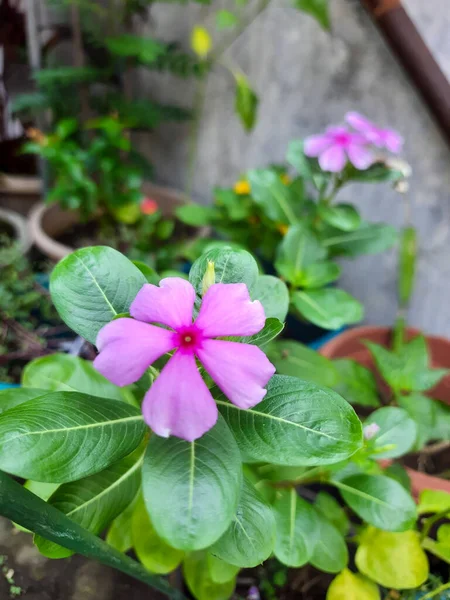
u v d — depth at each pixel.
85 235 0.43
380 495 0.18
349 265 0.40
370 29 0.32
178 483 0.11
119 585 0.18
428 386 0.24
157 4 0.43
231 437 0.12
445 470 0.28
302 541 0.17
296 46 0.36
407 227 0.33
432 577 0.20
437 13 0.30
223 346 0.11
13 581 0.18
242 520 0.13
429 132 0.32
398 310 0.39
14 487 0.10
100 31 0.43
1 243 0.38
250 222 0.36
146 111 0.42
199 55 0.39
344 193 0.38
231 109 0.42
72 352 0.29
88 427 0.12
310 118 0.38
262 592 0.21
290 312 0.31
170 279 0.11
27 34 0.44
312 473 0.19
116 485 0.14
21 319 0.32
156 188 0.46
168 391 0.10
